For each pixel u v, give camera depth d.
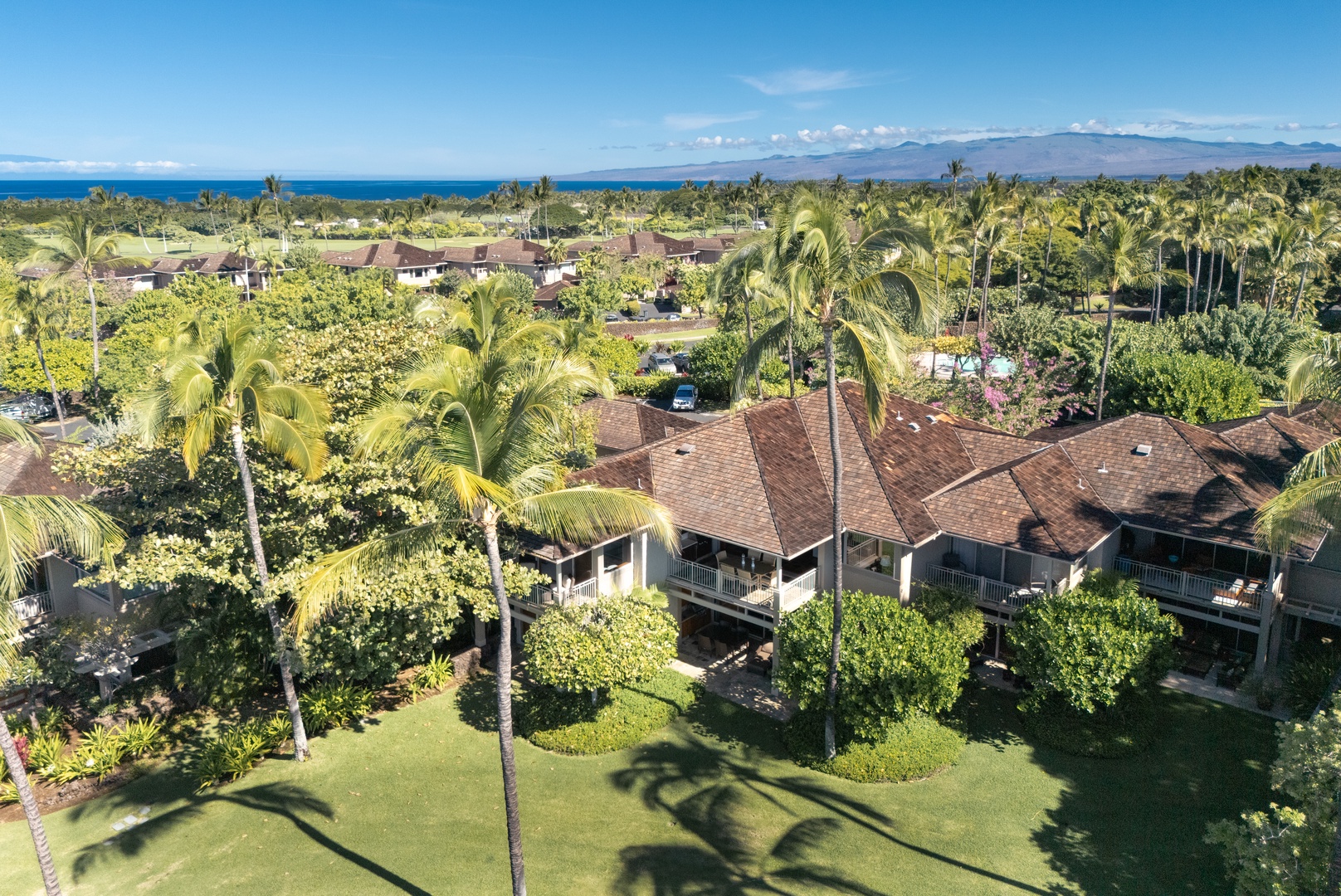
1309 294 79.94
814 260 18.92
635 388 66.31
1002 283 105.56
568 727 24.44
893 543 27.02
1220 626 28.36
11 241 112.06
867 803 21.17
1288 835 15.77
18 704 26.09
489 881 18.67
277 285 80.88
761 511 26.80
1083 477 29.56
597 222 194.25
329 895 18.30
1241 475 28.28
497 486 15.16
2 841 20.88
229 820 21.27
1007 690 26.09
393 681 28.12
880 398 19.53
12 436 15.94
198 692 27.16
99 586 28.83
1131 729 23.20
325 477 24.39
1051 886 18.12
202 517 25.14
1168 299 94.12
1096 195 120.06
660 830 20.41
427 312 33.66
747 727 24.88
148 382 23.66
